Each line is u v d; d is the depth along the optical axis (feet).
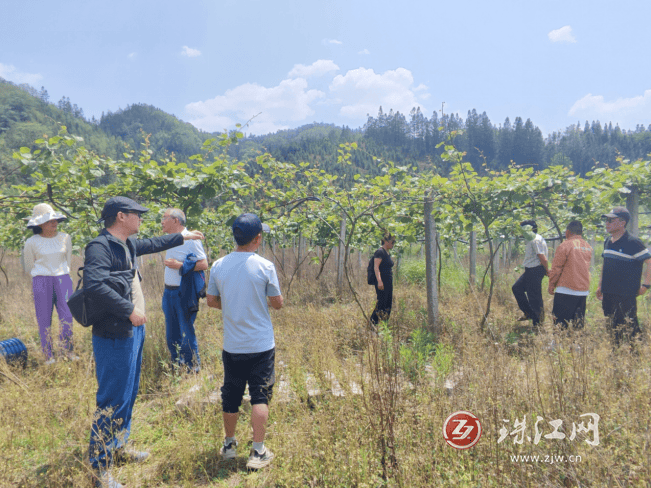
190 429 9.16
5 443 8.30
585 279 13.84
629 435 6.82
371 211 19.66
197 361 11.96
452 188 16.83
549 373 8.98
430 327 16.26
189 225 15.85
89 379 10.80
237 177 16.80
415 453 7.22
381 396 8.19
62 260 14.10
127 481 7.11
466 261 35.83
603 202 18.01
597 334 12.44
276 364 12.30
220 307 8.27
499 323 17.04
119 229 7.77
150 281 26.86
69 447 8.15
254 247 8.14
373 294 23.11
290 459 7.32
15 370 12.02
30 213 18.16
